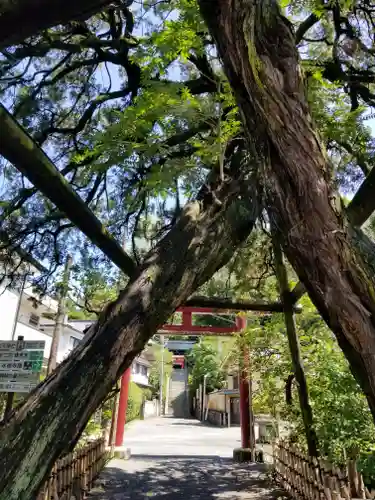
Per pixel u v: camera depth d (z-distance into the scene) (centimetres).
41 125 369
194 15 262
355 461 381
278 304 570
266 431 888
